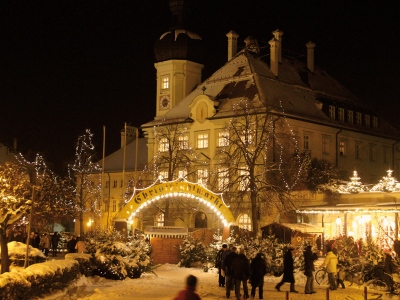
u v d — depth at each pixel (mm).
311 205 60125
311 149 78062
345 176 83250
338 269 33125
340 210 53281
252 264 28562
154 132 79250
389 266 32438
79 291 28172
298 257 38875
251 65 80125
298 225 52375
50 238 59844
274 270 39156
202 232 50594
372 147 89625
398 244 39656
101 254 34406
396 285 30938
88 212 95500
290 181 65812
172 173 70125
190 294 14586
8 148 71688
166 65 88188
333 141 82062
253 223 55281
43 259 36344
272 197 60219
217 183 64875
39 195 29266
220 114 75938
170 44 87312
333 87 91125
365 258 35531
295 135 74688
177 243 48469
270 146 64562
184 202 70375
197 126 78312
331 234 58625
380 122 94062
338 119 84250
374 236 53594
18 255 35031
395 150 94625
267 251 39906
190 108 79562
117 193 98562
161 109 88438
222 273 32000
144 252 38281
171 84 87562
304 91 83812
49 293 23828
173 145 72625
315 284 35188
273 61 82375
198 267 45125
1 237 27891
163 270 43562
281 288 33125
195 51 87750
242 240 42656
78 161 88062
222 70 82812
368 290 32250
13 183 28766
